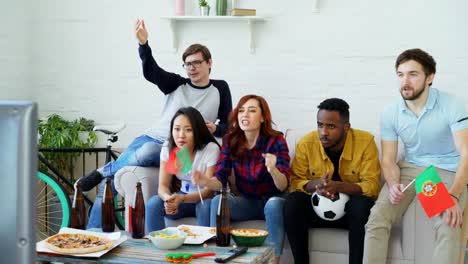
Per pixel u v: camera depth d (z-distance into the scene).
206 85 3.90
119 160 3.79
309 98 4.27
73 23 4.62
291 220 3.13
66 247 2.42
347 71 4.20
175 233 2.66
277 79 4.30
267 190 3.35
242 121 3.30
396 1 4.10
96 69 4.61
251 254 2.46
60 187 4.09
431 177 2.80
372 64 4.16
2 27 4.71
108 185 2.84
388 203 3.07
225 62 4.38
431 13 4.05
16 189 0.92
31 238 0.94
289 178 3.32
